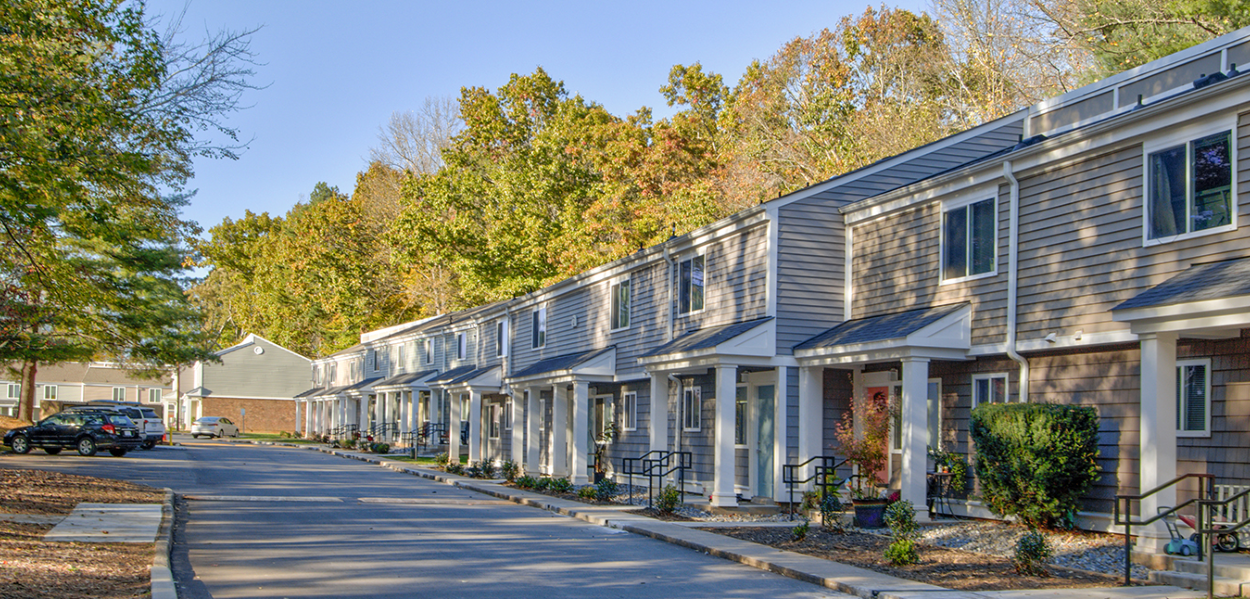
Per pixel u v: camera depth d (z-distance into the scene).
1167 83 17.72
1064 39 35.41
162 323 35.50
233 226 92.81
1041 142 15.52
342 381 69.81
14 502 17.23
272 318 86.81
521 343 36.53
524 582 11.52
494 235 53.47
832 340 18.84
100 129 16.11
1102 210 14.70
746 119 46.69
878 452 17.12
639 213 46.06
